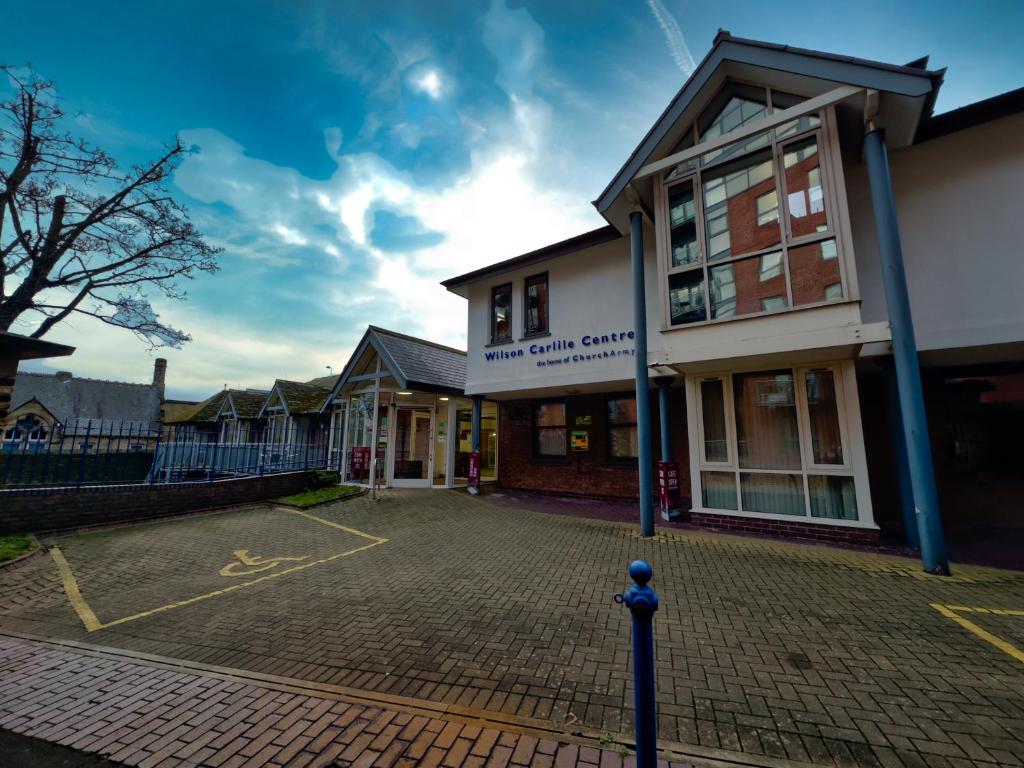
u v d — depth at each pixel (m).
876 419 8.05
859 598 4.30
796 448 6.80
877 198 5.58
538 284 10.75
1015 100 5.69
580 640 3.58
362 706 2.77
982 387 7.21
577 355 9.74
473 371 11.68
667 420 8.38
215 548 6.78
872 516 6.14
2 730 2.63
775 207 6.48
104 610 4.52
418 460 13.47
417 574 5.39
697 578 4.95
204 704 2.84
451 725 2.55
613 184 7.62
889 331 5.46
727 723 2.50
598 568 5.43
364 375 12.84
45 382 32.09
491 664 3.23
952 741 2.31
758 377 7.23
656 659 3.22
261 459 12.26
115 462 11.60
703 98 7.11
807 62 5.89
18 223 10.86
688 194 7.31
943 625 3.69
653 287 8.91
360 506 9.95
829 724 2.47
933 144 6.35
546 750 2.31
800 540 6.48
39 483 8.88
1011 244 5.80
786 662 3.15
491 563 5.73
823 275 6.02
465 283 11.88
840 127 6.34
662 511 7.98
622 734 2.42
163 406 37.84
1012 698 2.67
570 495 11.16
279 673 3.21
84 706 2.84
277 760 2.30
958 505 7.18
